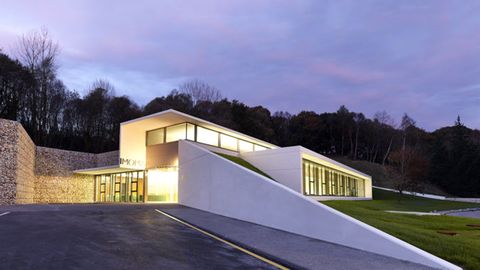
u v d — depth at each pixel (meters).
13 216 12.83
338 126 85.69
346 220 8.70
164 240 9.09
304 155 26.06
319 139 83.25
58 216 13.17
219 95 63.19
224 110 59.88
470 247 8.94
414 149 63.69
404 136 82.81
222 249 8.19
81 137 49.34
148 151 27.00
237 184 13.84
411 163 55.78
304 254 7.67
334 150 85.94
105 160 32.72
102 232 9.94
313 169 29.34
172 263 6.75
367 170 70.06
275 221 11.33
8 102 40.59
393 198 48.31
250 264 6.84
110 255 7.21
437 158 73.44
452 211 34.44
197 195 17.56
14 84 40.94
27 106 42.50
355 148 85.88
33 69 42.34
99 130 50.69
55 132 46.94
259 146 33.94
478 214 32.91
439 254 8.06
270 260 7.22
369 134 87.06
